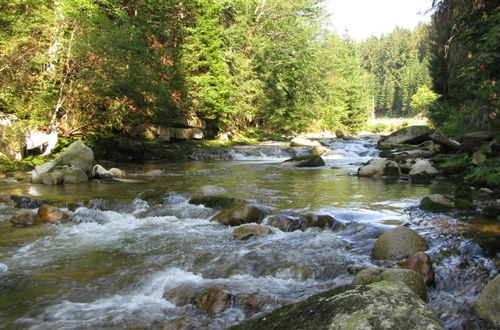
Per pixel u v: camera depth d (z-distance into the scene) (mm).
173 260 5184
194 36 22562
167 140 20703
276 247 5371
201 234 6312
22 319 3730
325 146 22844
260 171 13859
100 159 15672
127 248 5723
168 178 12000
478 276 4195
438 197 7496
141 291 4340
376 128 56812
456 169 11414
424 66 90500
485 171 9055
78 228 6793
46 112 15234
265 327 2525
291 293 4039
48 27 14391
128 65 16547
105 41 15250
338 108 42656
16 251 5637
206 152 19484
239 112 27922
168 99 19109
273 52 29750
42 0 14641
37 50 14609
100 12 17156
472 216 6672
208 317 3670
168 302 4027
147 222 7145
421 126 20156
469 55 13406
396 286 2756
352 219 6652
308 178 11977
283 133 35469
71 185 10500
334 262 4727
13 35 13773
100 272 4844
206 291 3971
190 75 23000
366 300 2531
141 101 18125
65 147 15023
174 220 7254
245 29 27453
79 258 5344
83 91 16234
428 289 3984
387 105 102250
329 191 9547
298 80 34688
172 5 22016
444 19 14859
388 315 2354
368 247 5262
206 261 5094
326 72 39375
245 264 4871
